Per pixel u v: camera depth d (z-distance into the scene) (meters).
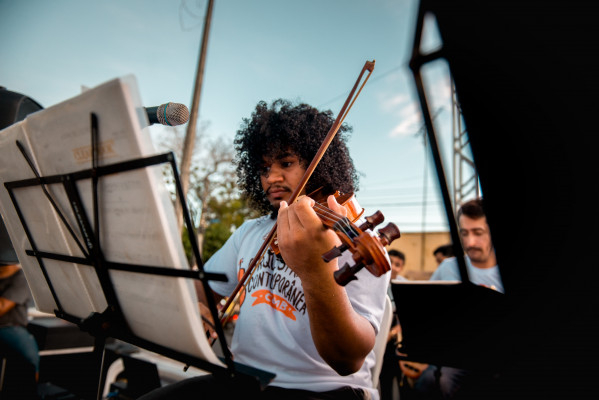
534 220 1.18
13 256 2.11
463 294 1.39
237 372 0.87
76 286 1.18
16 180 1.14
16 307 2.12
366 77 1.27
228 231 14.05
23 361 2.14
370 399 1.14
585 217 1.09
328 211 1.02
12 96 2.22
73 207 0.97
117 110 0.77
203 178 14.32
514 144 1.15
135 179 0.81
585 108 1.03
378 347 1.42
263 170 1.56
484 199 1.28
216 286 1.58
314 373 1.11
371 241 0.78
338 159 1.61
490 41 1.02
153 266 0.86
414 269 14.58
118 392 2.18
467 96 1.15
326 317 0.93
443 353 1.43
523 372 1.24
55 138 0.93
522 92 1.08
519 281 1.24
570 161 1.08
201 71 7.63
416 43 1.07
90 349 2.67
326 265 0.89
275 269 1.27
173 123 1.21
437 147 1.21
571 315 1.13
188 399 1.12
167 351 0.99
